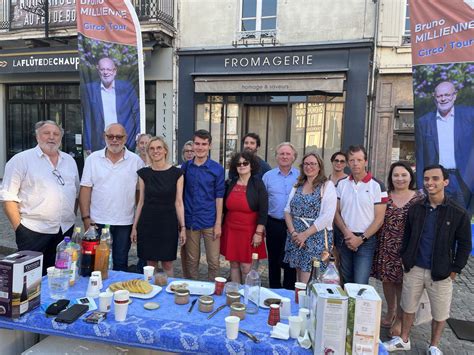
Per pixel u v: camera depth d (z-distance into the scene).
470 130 4.16
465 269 5.46
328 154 8.98
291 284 3.88
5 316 2.07
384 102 8.59
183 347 1.93
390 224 3.36
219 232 3.75
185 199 3.76
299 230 3.43
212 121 9.66
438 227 2.92
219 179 3.73
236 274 3.78
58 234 3.37
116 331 1.98
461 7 4.08
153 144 3.44
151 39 9.41
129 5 5.10
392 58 8.41
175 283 2.61
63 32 9.95
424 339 3.46
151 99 10.02
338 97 8.76
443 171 2.89
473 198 4.21
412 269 3.06
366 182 3.41
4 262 2.05
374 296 1.81
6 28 10.39
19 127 11.23
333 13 8.61
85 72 5.21
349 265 3.55
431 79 4.31
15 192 3.20
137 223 3.56
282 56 8.91
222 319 2.13
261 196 3.63
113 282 2.63
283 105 9.17
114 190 3.55
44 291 2.42
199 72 9.52
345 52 8.53
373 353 1.77
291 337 1.97
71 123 10.84
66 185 3.38
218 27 9.36
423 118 4.40
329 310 1.78
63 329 2.02
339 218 3.53
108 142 3.50
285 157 3.87
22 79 10.81
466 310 4.10
